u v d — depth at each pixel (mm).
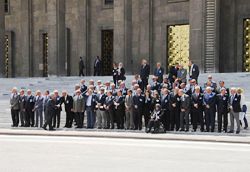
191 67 24172
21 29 48375
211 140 19328
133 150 17141
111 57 43719
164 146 18109
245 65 37406
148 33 41156
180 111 22141
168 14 40125
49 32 41438
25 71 48125
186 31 39594
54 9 41125
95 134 21562
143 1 41375
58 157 15625
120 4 39625
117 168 13484
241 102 21125
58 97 24391
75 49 45406
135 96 22984
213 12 34781
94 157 15594
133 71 41906
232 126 21234
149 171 13016
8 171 13109
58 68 41094
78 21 45000
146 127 22938
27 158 15453
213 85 22188
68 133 22047
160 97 22812
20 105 25312
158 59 40875
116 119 23766
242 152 16531
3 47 42188
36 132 22625
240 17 37125
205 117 21641
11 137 21422
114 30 40062
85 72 44594
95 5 44344
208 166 13781
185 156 15719
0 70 41875
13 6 49031
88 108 23953
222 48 37031
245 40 37344
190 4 35656
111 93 23750
